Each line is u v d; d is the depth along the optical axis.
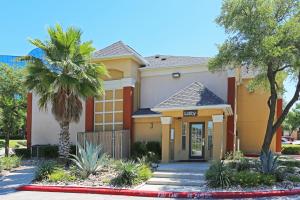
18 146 36.34
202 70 24.28
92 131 25.38
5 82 27.41
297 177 14.56
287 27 16.17
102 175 15.97
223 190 13.18
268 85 20.88
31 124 28.47
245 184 13.54
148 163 18.11
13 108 26.91
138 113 24.83
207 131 22.73
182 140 23.19
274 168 14.81
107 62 25.23
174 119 23.05
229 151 21.86
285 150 29.94
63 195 13.27
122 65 24.91
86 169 16.06
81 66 19.98
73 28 20.06
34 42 19.81
